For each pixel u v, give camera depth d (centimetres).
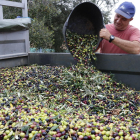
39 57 425
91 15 369
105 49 396
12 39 405
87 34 386
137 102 250
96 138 134
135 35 354
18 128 144
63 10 1608
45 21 1297
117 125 157
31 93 247
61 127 146
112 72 334
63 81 291
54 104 219
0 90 251
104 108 217
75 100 238
